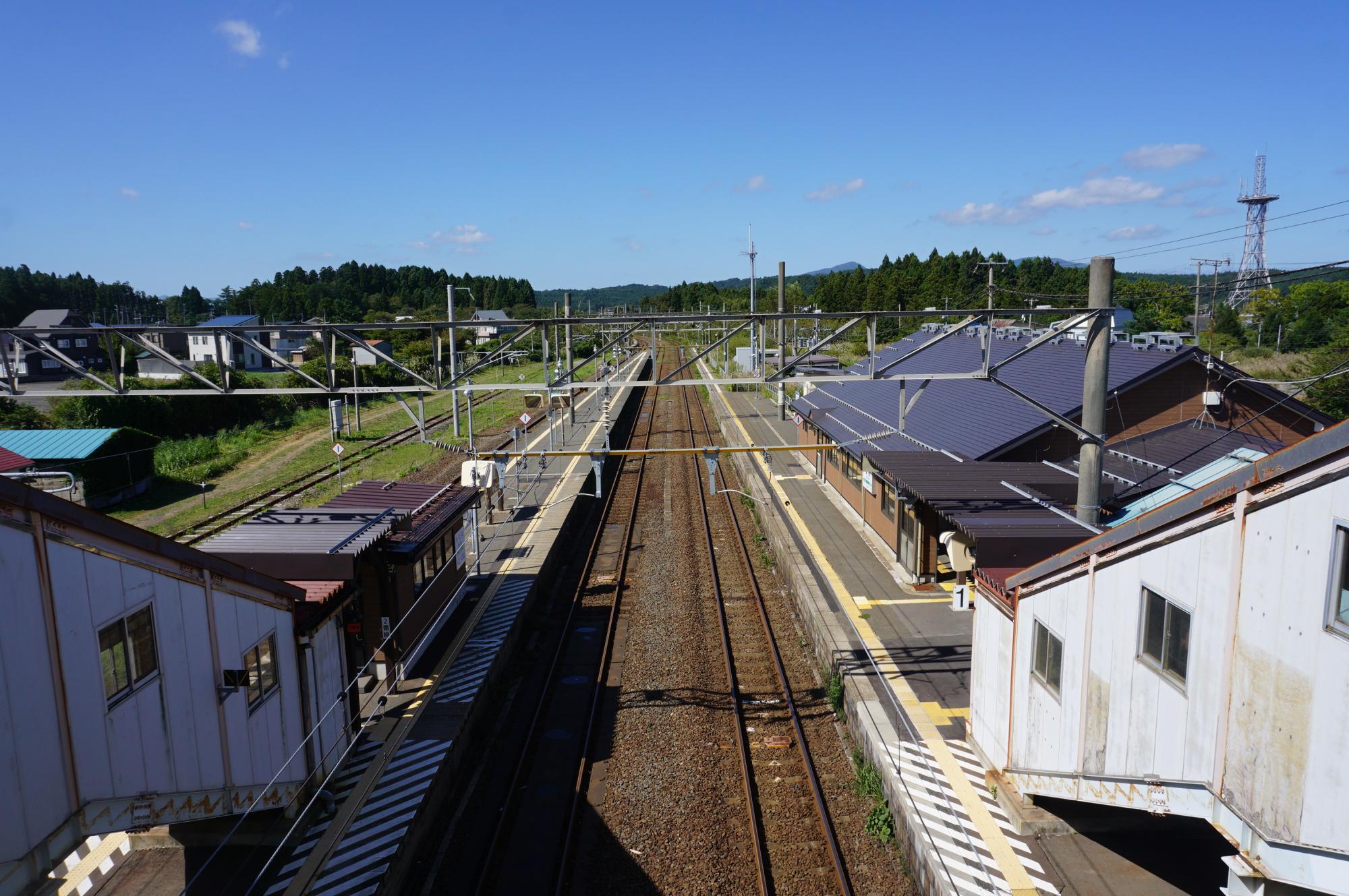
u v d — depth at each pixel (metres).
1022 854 8.66
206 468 31.25
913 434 21.72
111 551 6.63
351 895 8.48
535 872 9.42
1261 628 5.55
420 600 14.15
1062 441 17.58
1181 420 18.06
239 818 9.53
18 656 5.58
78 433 26.38
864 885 9.05
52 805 5.92
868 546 19.80
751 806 10.36
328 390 10.90
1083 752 8.08
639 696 13.74
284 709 9.59
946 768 10.32
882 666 13.16
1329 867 5.00
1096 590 7.83
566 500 25.12
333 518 13.02
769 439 35.53
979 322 11.87
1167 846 8.88
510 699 13.92
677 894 8.96
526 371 70.44
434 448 35.94
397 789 10.34
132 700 6.88
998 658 10.16
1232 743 5.87
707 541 22.47
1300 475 5.19
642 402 56.12
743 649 15.53
